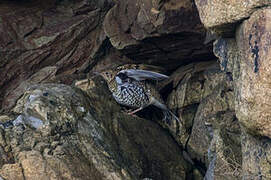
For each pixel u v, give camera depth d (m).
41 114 9.88
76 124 10.18
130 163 10.64
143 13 11.25
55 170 9.05
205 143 11.90
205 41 11.41
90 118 10.61
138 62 13.06
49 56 12.73
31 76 12.49
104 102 12.10
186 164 11.84
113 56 13.34
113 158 9.95
